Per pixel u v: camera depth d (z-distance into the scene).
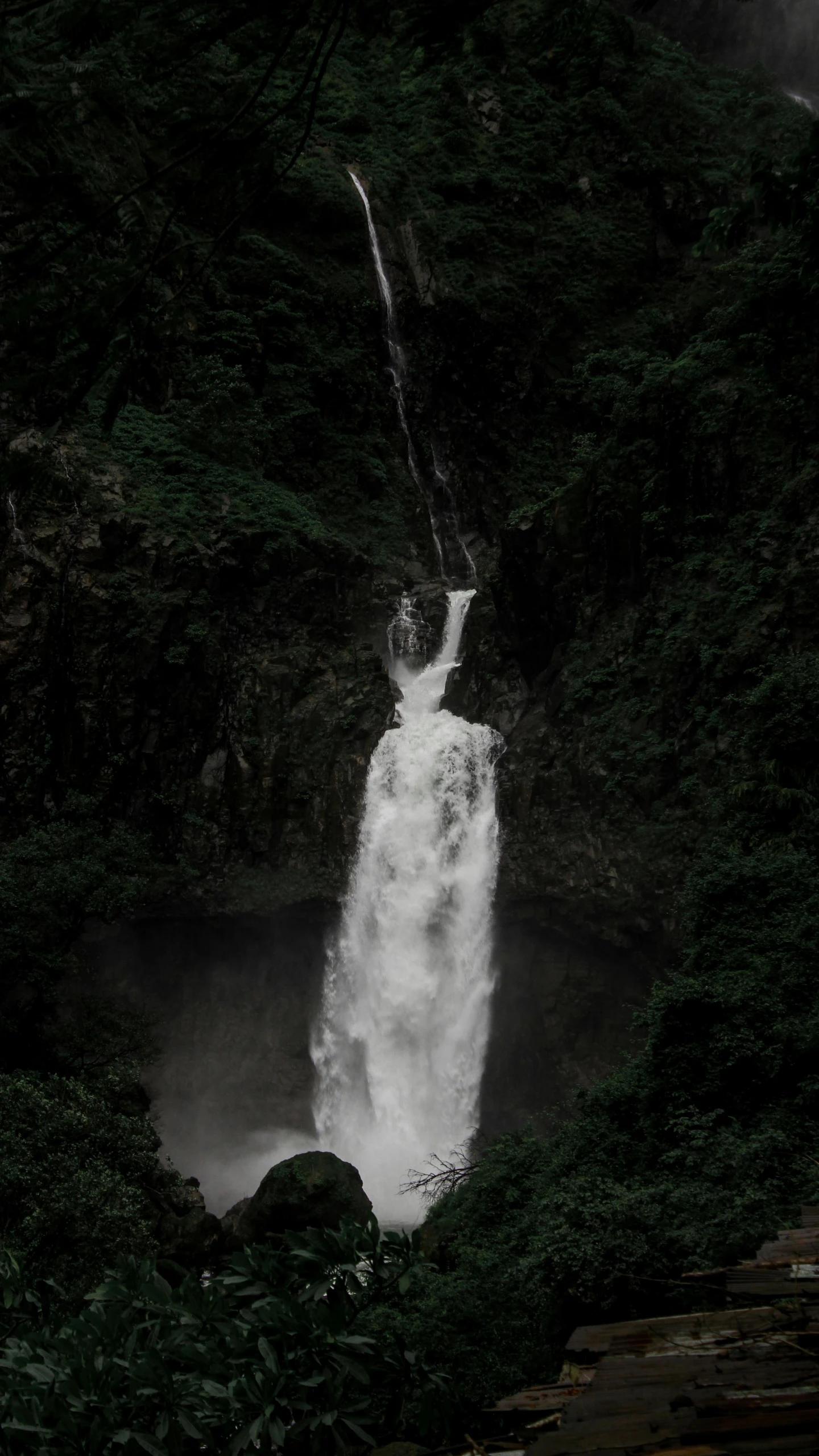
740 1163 13.52
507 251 50.47
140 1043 26.41
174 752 34.59
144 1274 4.70
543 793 32.75
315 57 5.59
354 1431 4.37
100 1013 26.53
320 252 48.09
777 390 30.72
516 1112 32.41
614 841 30.56
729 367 31.94
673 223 51.91
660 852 29.36
